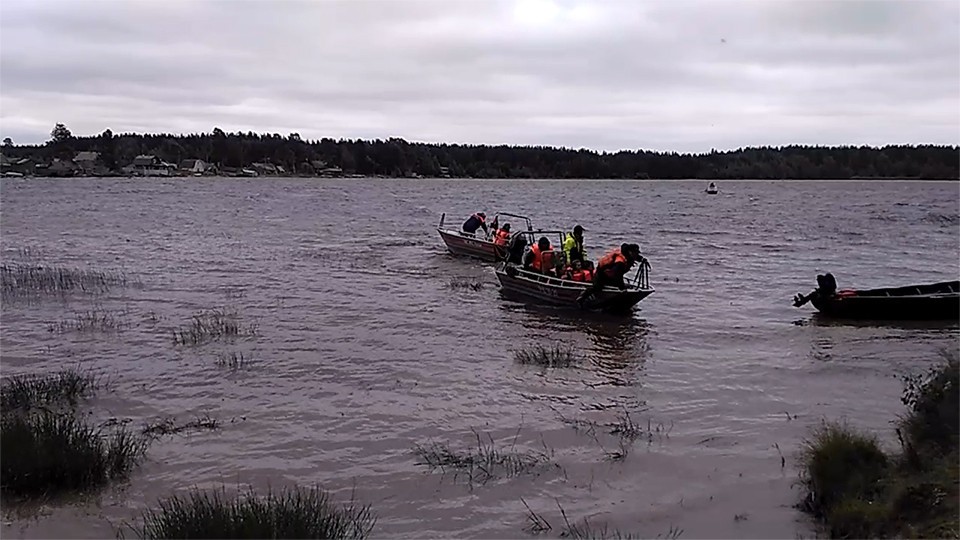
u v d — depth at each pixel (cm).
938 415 862
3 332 1545
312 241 3688
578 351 1449
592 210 6962
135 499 789
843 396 1160
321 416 1055
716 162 16362
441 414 1071
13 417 945
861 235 4369
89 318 1686
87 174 15850
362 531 731
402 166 16512
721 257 3159
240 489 820
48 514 750
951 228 4962
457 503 796
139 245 3416
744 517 758
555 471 876
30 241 3569
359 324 1673
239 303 1917
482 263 2802
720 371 1311
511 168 16662
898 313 1742
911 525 672
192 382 1207
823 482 778
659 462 901
